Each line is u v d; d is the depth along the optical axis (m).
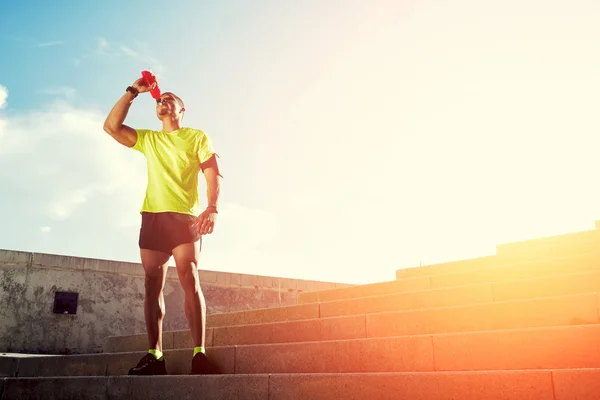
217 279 8.00
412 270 5.24
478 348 2.77
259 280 8.33
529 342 2.65
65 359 4.44
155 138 3.53
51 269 6.89
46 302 6.77
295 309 4.59
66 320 6.83
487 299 3.63
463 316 3.30
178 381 3.02
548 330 2.61
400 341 3.01
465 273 4.22
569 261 3.75
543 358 2.60
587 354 2.49
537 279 3.45
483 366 2.73
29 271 6.77
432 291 3.91
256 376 2.80
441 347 2.88
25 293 6.68
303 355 3.32
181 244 3.34
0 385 3.72
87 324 6.94
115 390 3.25
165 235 3.36
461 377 2.30
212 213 3.33
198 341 3.28
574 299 2.95
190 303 3.30
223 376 2.89
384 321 3.59
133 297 7.33
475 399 2.25
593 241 4.28
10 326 6.52
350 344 3.18
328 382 2.60
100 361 4.16
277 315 4.67
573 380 2.07
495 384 2.22
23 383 3.64
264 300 8.29
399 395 2.42
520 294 3.50
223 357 3.59
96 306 7.05
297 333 3.97
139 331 7.24
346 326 3.76
